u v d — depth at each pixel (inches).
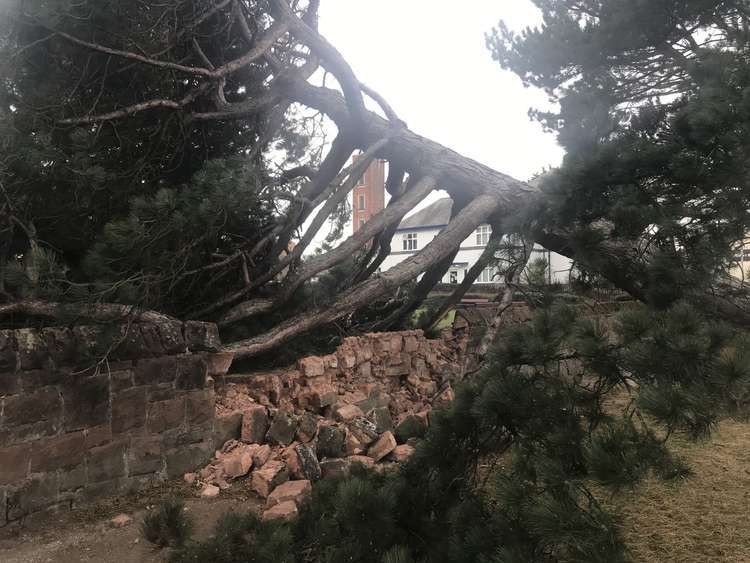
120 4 258.8
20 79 238.1
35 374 175.5
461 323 423.5
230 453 227.0
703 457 240.8
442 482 150.5
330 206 310.0
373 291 306.0
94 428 191.0
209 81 291.0
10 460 167.9
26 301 205.6
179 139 313.0
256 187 239.0
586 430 122.3
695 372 108.8
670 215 183.5
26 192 220.1
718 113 174.4
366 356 312.5
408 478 154.8
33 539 165.6
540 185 221.0
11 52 226.5
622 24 331.9
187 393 221.8
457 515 135.9
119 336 196.1
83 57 267.6
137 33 274.1
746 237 191.8
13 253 262.4
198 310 296.7
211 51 353.7
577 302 204.2
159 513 144.5
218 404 248.4
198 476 215.6
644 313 125.3
